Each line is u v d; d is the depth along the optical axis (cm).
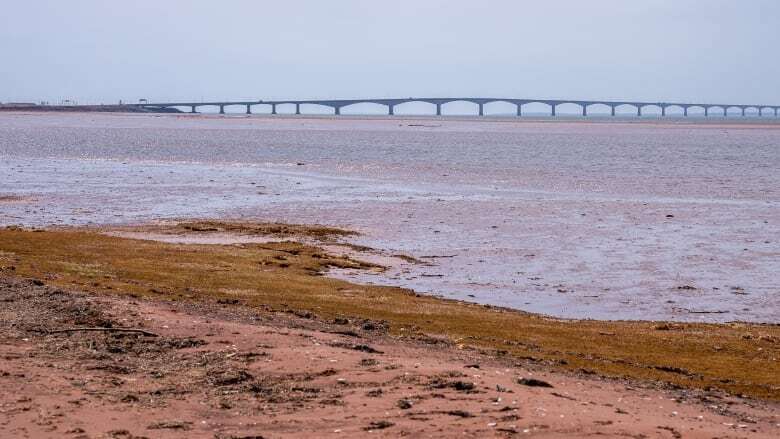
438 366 1853
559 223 5025
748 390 1988
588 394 1736
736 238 4541
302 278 3262
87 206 5666
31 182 7119
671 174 8344
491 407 1536
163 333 2073
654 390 1880
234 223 4884
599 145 13925
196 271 3241
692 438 1442
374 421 1437
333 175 8131
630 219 5206
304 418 1454
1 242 3631
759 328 2684
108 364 1778
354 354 1920
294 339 2066
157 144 13088
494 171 8650
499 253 4084
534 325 2614
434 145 13650
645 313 2998
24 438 1308
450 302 3005
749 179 7825
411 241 4403
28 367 1712
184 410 1488
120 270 3145
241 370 1761
